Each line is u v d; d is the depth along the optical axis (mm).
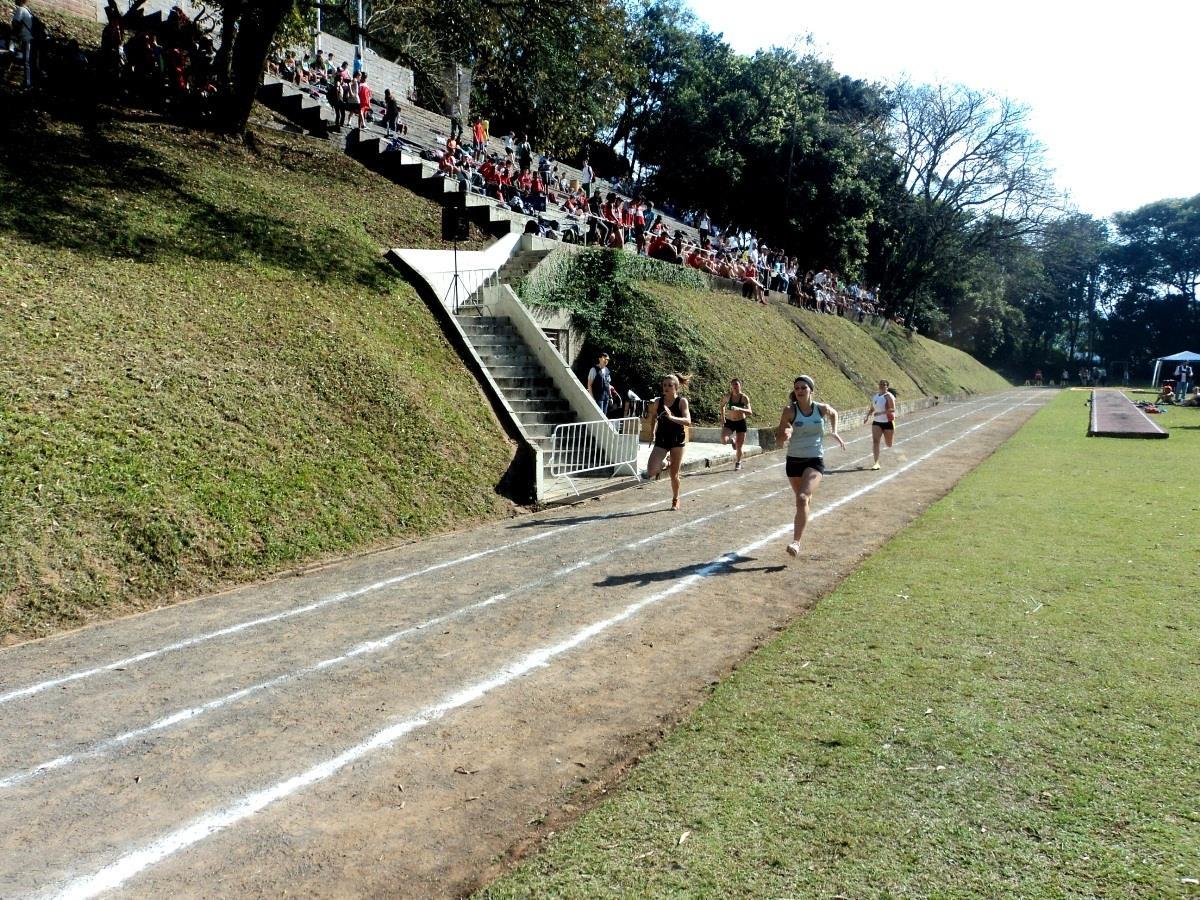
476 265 19438
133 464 9195
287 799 4215
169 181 16203
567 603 7410
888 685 5047
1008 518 9914
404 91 35438
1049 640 5645
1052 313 94938
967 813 3631
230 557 8898
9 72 17641
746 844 3498
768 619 6723
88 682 5957
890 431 15555
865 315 49312
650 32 53750
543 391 16203
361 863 3631
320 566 9352
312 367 12516
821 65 56719
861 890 3148
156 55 19812
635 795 3959
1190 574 7105
